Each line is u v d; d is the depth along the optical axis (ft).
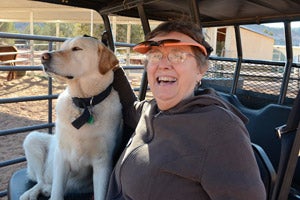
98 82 6.70
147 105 6.38
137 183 4.47
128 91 7.22
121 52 44.42
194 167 4.00
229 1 6.97
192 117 4.22
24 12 50.24
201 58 4.74
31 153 7.73
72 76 6.63
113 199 5.15
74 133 6.50
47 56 6.66
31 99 12.54
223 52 32.91
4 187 12.67
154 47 4.74
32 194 7.15
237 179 3.77
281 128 4.79
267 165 5.02
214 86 10.81
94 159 6.72
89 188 7.34
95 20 50.60
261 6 7.25
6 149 16.71
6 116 23.43
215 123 4.02
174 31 4.72
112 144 6.76
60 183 6.70
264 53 36.58
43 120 22.58
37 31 102.73
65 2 7.86
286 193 4.64
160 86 4.75
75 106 6.57
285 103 8.74
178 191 4.14
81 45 6.72
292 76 8.70
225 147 3.90
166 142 4.37
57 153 6.82
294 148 4.48
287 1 6.57
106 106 6.71
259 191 3.77
